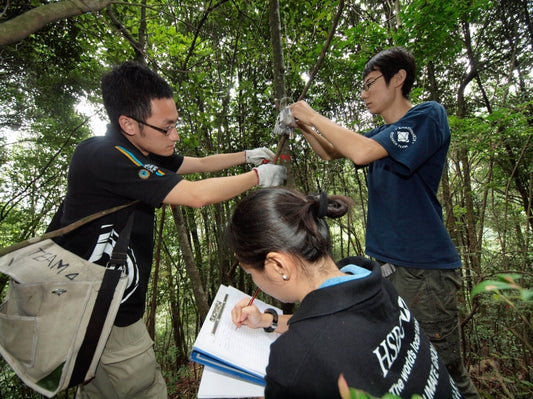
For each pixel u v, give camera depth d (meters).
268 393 0.61
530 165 4.03
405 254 1.45
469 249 3.55
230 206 3.76
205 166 1.84
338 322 0.61
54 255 1.10
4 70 4.14
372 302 0.65
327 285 0.70
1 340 1.07
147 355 1.36
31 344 1.02
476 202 5.07
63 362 1.03
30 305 1.03
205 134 2.92
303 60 2.81
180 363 4.97
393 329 0.66
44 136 4.52
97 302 1.05
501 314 2.36
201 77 2.30
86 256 1.20
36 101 4.58
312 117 1.45
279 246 0.70
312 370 0.56
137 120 1.20
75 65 4.30
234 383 0.95
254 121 3.66
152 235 1.42
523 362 2.20
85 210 1.20
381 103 1.56
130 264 1.27
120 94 1.18
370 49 3.60
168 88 1.25
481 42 5.81
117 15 2.76
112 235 1.23
